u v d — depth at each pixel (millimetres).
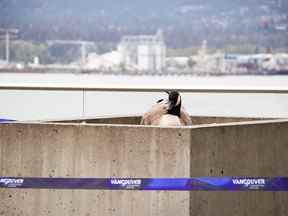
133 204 18844
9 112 34906
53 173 19156
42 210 19250
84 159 19000
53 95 34875
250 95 34031
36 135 19203
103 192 18953
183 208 18625
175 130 18547
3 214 19406
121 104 34281
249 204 19953
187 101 34000
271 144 20500
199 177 18734
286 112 33688
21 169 19297
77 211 19094
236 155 19547
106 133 18859
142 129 18688
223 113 34000
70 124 19047
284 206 20953
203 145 18766
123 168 18844
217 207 19156
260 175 20188
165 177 18641
